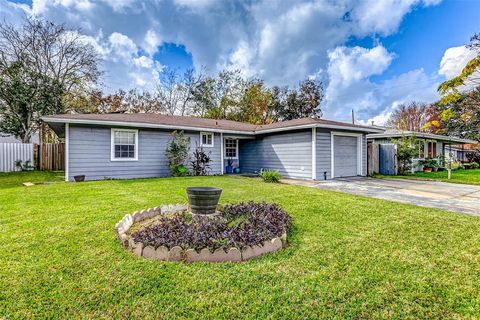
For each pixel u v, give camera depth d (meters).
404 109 39.34
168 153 11.29
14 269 2.62
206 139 12.75
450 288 2.41
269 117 28.06
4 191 6.79
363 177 12.19
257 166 14.33
